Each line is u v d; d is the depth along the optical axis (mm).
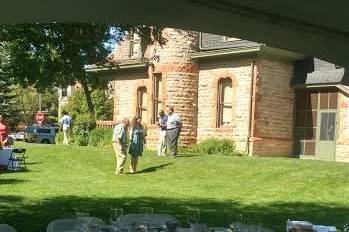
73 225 5520
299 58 24969
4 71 11016
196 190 14125
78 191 13281
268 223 10344
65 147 22734
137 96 29062
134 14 6055
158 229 5438
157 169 17375
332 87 23797
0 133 18391
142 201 12227
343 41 6746
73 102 33438
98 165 18531
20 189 13227
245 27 6387
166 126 19922
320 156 24094
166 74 25938
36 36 9797
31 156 20641
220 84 25328
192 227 5496
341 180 15078
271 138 24375
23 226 9305
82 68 10602
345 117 23250
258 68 23875
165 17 6145
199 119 25953
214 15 5984
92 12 6000
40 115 47281
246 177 15938
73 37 9992
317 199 13133
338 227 10117
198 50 25969
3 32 9719
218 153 23984
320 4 5520
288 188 14445
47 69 10406
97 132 27734
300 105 25031
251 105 23891
